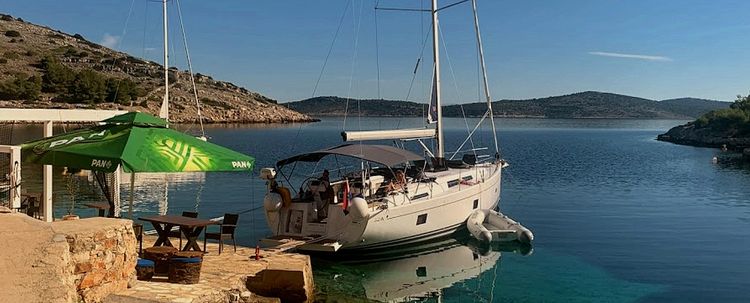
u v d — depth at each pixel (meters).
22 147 10.98
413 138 21.12
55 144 10.79
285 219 16.52
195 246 11.55
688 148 82.69
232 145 69.00
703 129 104.81
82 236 7.82
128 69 139.75
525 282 14.97
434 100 23.22
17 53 120.62
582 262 16.97
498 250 18.31
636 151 74.88
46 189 13.91
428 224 17.88
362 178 17.02
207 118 129.75
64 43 146.88
